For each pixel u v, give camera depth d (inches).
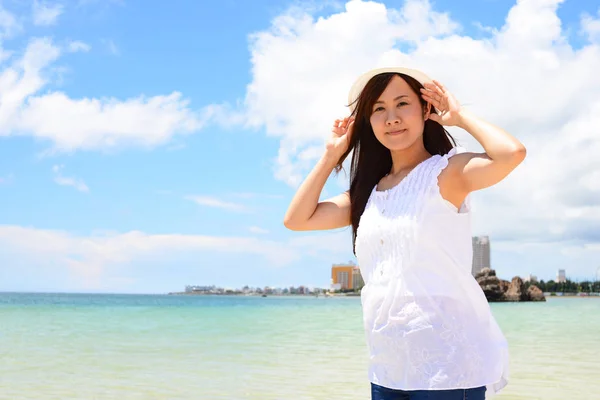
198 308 1485.0
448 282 76.6
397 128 85.8
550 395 217.9
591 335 496.1
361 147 93.5
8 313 970.1
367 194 91.0
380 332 79.1
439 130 90.8
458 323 75.5
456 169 78.8
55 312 1034.1
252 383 245.1
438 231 77.2
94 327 604.4
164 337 476.7
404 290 77.3
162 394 222.5
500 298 2363.4
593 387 232.8
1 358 329.4
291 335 501.4
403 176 86.8
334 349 378.3
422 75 84.9
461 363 74.3
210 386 237.8
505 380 78.9
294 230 98.3
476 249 3213.6
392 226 79.2
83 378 257.9
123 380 253.4
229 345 406.9
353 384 242.4
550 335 498.0
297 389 230.7
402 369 77.0
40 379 256.1
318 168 95.9
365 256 84.0
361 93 89.5
